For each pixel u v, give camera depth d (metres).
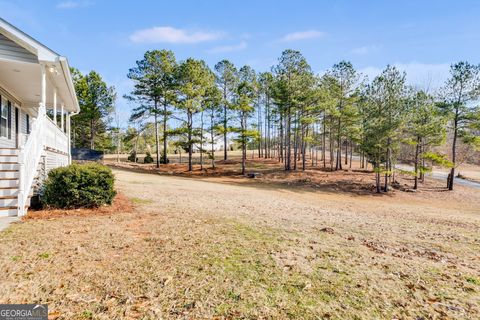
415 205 18.05
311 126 33.91
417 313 2.55
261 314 2.41
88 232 4.71
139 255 3.72
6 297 2.52
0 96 9.47
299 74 25.64
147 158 34.81
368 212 12.53
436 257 4.50
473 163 40.34
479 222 10.61
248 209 8.86
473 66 21.14
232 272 3.29
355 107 26.17
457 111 22.06
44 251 3.70
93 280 2.93
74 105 12.38
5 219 5.35
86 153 23.34
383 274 3.48
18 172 6.07
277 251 4.17
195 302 2.57
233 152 52.50
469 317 2.50
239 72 30.88
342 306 2.61
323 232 5.84
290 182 23.69
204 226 5.58
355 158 43.50
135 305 2.48
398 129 20.97
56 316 2.27
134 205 7.68
